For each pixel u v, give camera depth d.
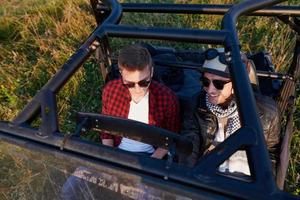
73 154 1.48
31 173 1.63
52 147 1.52
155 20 5.97
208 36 1.81
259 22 5.46
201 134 2.68
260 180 1.25
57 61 5.43
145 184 1.34
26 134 1.58
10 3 8.12
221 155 1.33
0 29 6.88
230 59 1.65
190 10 2.46
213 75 2.40
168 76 3.24
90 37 2.01
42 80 5.16
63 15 6.89
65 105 4.51
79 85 4.82
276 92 3.04
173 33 1.89
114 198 1.50
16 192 1.69
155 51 3.54
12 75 5.39
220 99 2.49
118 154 1.42
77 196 1.58
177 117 2.86
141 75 2.54
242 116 1.43
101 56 3.03
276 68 4.50
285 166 2.55
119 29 2.02
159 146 1.60
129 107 2.85
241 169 2.38
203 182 1.28
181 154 1.65
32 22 6.82
